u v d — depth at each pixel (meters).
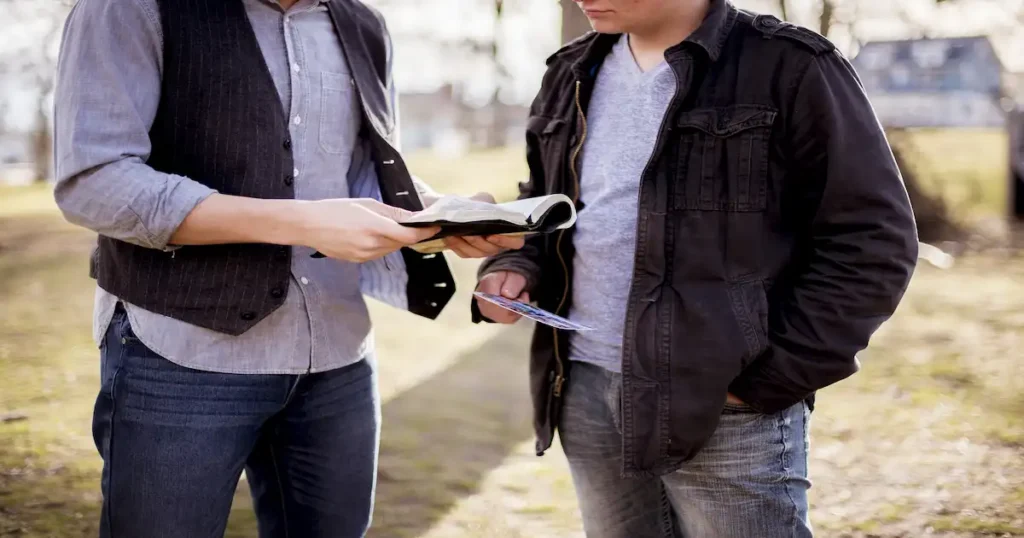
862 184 1.66
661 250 1.76
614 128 1.90
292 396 1.77
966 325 6.73
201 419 1.64
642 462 1.77
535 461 4.16
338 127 1.80
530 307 1.80
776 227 1.76
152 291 1.61
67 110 1.53
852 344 1.69
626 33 1.87
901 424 4.56
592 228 1.90
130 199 1.50
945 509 3.53
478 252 1.81
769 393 1.73
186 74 1.61
